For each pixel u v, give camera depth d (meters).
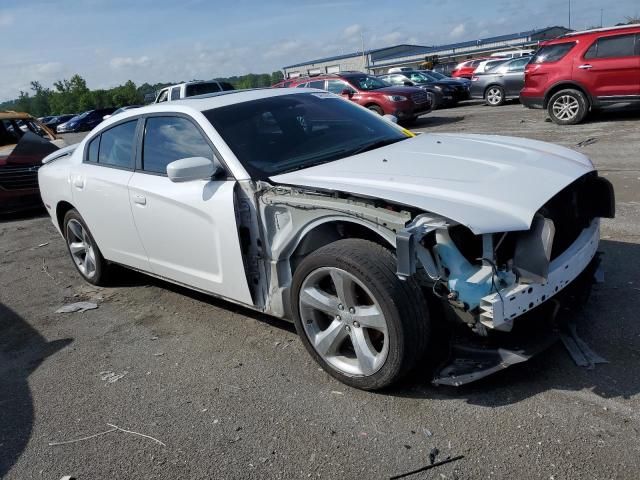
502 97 19.00
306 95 4.46
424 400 2.94
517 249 2.69
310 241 3.31
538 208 2.68
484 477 2.38
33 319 4.77
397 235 2.62
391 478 2.45
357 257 2.86
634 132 10.07
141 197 4.10
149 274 4.55
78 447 2.94
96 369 3.75
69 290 5.41
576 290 3.28
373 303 2.88
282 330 3.96
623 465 2.34
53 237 7.64
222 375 3.46
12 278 6.00
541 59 12.03
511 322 2.68
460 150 3.54
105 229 4.70
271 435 2.83
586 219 3.35
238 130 3.78
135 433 2.99
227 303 4.55
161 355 3.83
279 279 3.41
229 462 2.68
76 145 5.95
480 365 2.85
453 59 63.34
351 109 4.50
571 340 3.28
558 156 3.42
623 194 6.36
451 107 21.30
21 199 9.08
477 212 2.62
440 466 2.47
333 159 3.68
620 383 2.88
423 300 2.83
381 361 2.90
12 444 3.04
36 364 3.95
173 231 3.92
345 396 3.08
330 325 3.14
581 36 11.38
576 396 2.82
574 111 11.73
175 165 3.38
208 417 3.05
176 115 4.05
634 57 10.77
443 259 2.71
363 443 2.69
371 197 2.85
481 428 2.68
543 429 2.61
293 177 3.34
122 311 4.70
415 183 2.97
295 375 3.36
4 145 10.66
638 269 4.22
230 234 3.48
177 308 4.61
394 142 4.02
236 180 3.49
